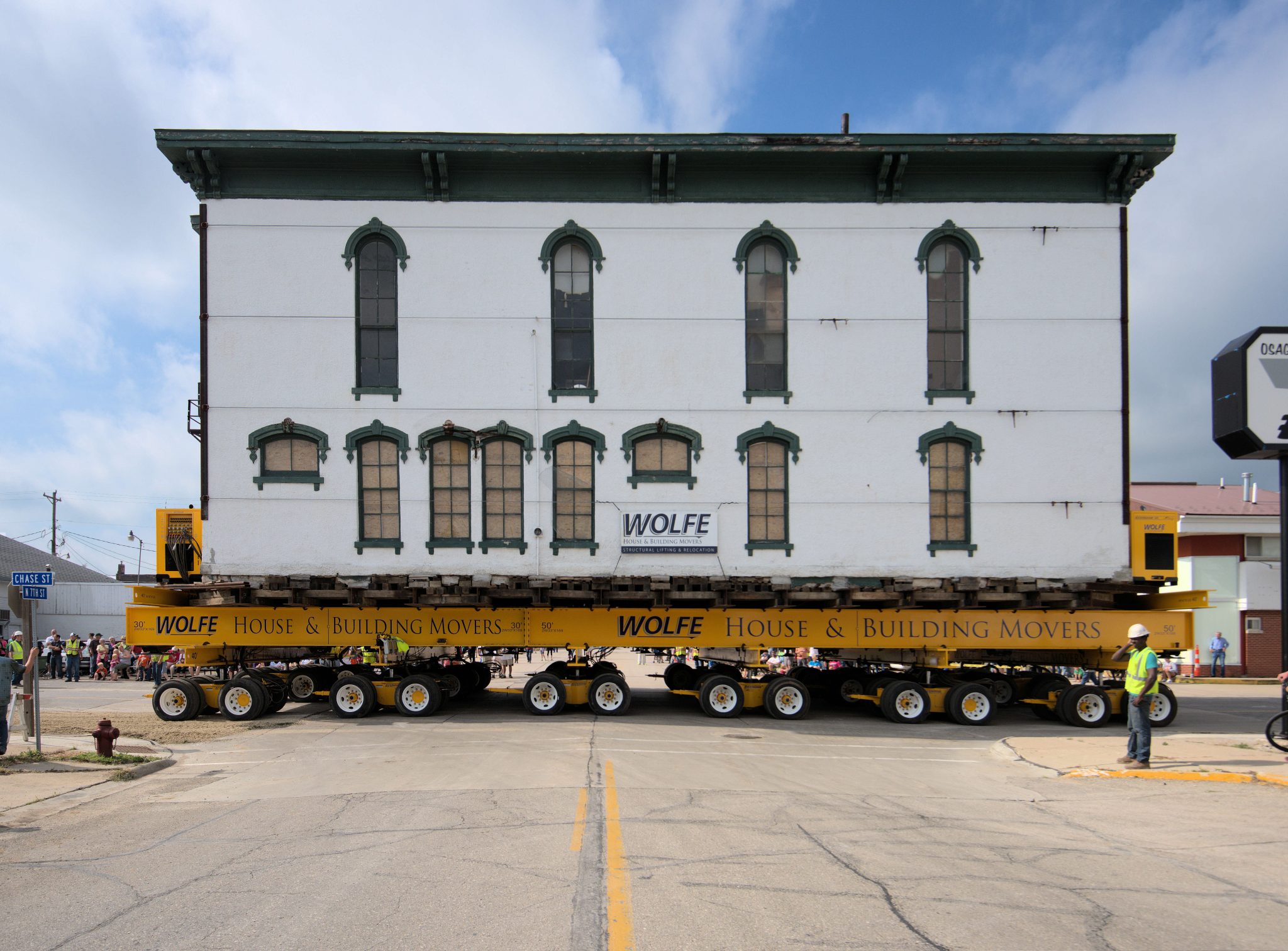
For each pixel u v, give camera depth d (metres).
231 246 18.14
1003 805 9.99
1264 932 5.82
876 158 18.22
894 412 18.20
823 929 5.71
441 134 17.59
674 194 18.38
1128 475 18.17
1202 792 10.77
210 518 17.77
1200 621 32.28
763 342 18.45
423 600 17.20
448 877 6.81
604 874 6.86
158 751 13.19
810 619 17.45
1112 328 18.41
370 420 18.00
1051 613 17.55
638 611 17.44
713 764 12.39
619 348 18.22
